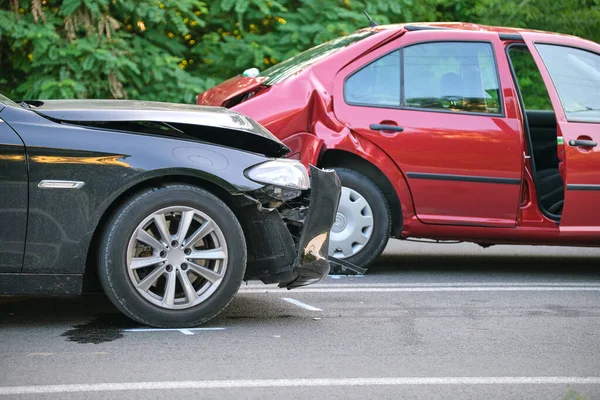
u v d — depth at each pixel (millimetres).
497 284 8031
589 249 11039
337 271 8359
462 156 8219
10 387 4508
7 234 5621
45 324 6004
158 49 12172
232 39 12625
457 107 8328
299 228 6297
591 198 8414
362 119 8180
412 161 8195
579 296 7492
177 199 5828
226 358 5184
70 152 5695
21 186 5625
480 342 5695
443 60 8438
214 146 5965
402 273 8602
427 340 5715
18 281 5668
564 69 8633
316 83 8219
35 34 11133
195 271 5898
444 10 14656
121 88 11547
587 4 15016
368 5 12781
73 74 11312
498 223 8297
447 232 8297
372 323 6215
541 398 4531
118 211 5762
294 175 6082
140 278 5961
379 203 8297
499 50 8484
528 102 11891
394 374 4898
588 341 5797
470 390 4633
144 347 5395
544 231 8398
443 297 7301
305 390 4570
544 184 8984
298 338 5715
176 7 12000
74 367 4914
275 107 8102
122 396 4398
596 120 8531
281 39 12570
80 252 5707
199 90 12133
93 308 6590
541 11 14797
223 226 5898
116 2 11680
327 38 12430
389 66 8359
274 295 7281
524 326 6211
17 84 11688
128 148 5781
